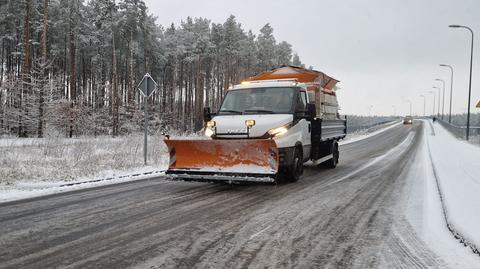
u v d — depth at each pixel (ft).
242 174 28.35
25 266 13.97
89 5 201.67
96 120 128.57
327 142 44.88
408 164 52.75
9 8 162.20
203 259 14.89
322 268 14.16
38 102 100.27
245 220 20.93
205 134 31.83
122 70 201.26
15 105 102.99
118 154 52.44
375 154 71.56
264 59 245.86
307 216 22.03
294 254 15.61
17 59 183.93
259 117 31.73
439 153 71.26
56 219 20.85
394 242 17.33
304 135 36.01
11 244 16.48
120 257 15.01
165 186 32.53
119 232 18.44
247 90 35.94
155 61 208.23
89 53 193.06
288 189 31.24
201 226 19.62
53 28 174.09
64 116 101.24
